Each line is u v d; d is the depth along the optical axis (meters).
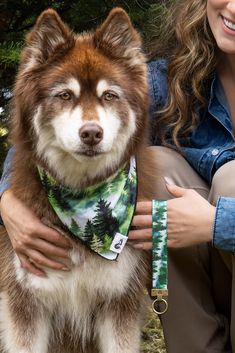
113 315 1.45
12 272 1.45
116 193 1.39
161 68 1.62
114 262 1.40
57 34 1.38
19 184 1.43
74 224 1.38
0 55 1.87
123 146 1.40
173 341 1.47
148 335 1.84
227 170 1.40
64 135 1.34
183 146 1.56
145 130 1.46
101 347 1.50
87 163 1.37
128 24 1.42
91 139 1.32
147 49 1.75
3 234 1.51
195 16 1.54
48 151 1.39
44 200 1.41
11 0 2.03
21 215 1.41
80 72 1.36
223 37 1.46
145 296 1.51
